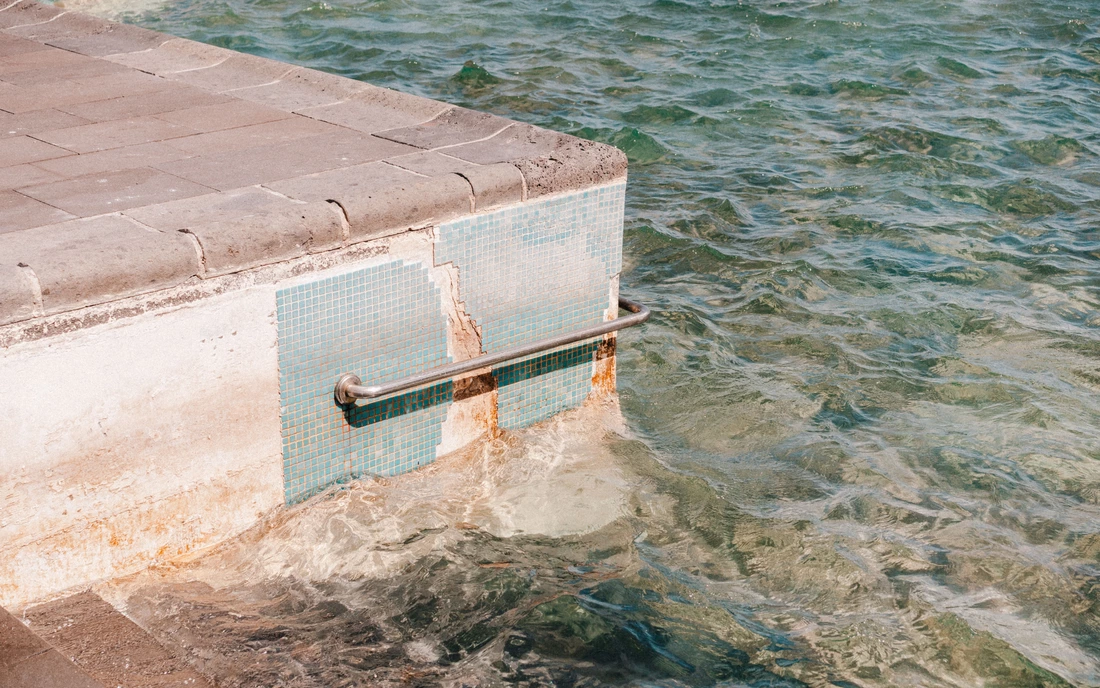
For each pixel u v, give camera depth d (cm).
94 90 664
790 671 438
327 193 478
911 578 499
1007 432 626
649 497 557
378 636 437
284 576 467
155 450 433
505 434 569
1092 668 446
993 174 1041
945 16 1631
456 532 511
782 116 1207
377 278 480
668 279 828
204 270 423
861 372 693
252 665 403
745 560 512
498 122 596
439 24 1562
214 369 440
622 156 561
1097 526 541
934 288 809
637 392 666
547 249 545
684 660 441
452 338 521
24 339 383
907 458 599
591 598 477
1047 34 1551
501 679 421
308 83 680
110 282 398
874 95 1282
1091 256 867
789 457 600
